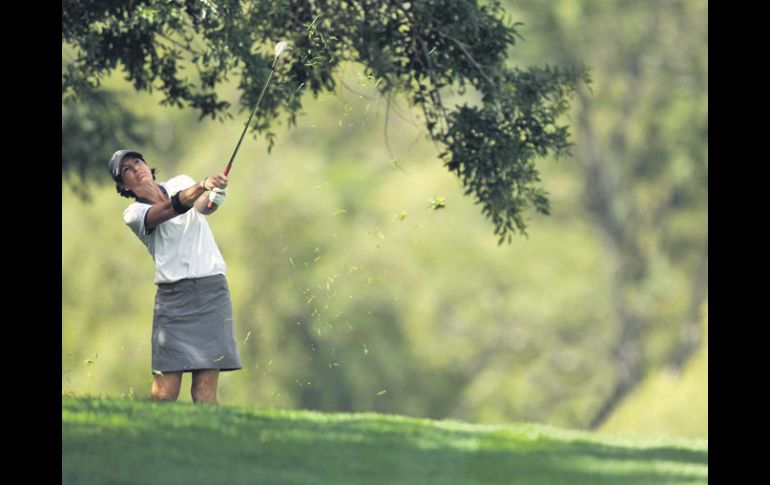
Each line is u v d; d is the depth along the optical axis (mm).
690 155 110562
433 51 37750
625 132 112750
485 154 39250
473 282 114750
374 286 108250
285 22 37781
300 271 103875
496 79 39281
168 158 103562
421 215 111250
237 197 104500
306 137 106750
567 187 116500
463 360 114938
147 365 94000
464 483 21969
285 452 23312
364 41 38344
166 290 29359
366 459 23219
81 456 22562
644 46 110250
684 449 26625
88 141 59344
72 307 95750
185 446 23328
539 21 108062
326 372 104500
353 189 108125
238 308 102312
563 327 116000
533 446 25578
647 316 114812
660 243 114812
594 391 115125
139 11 35594
